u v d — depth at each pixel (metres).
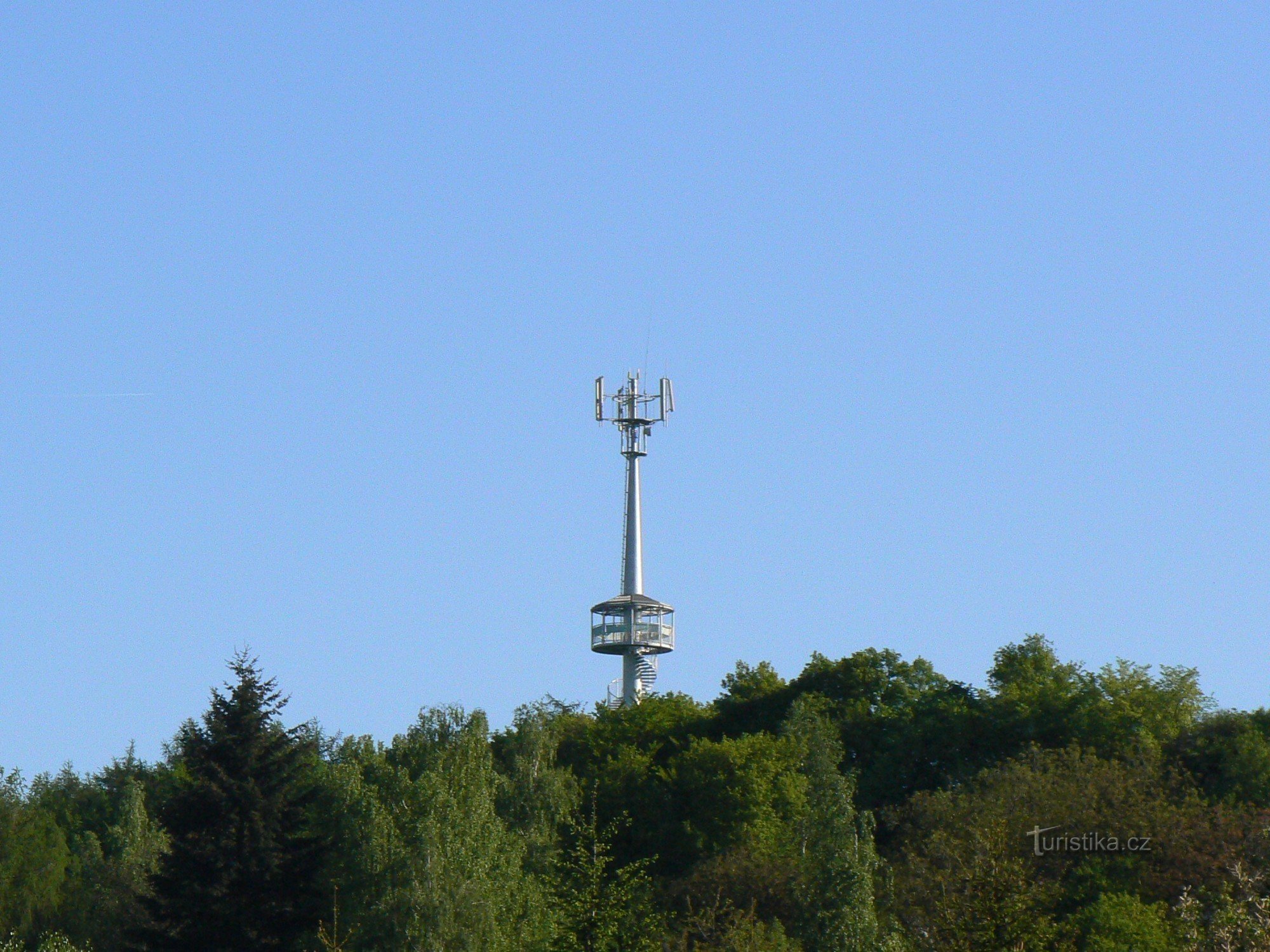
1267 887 74.12
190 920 88.94
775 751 114.94
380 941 83.25
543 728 108.44
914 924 78.69
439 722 100.56
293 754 98.25
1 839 101.38
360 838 87.12
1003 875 56.03
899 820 104.62
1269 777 101.31
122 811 111.12
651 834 108.25
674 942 78.25
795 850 97.31
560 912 66.00
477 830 90.25
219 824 93.12
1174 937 70.31
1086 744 115.12
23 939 96.38
